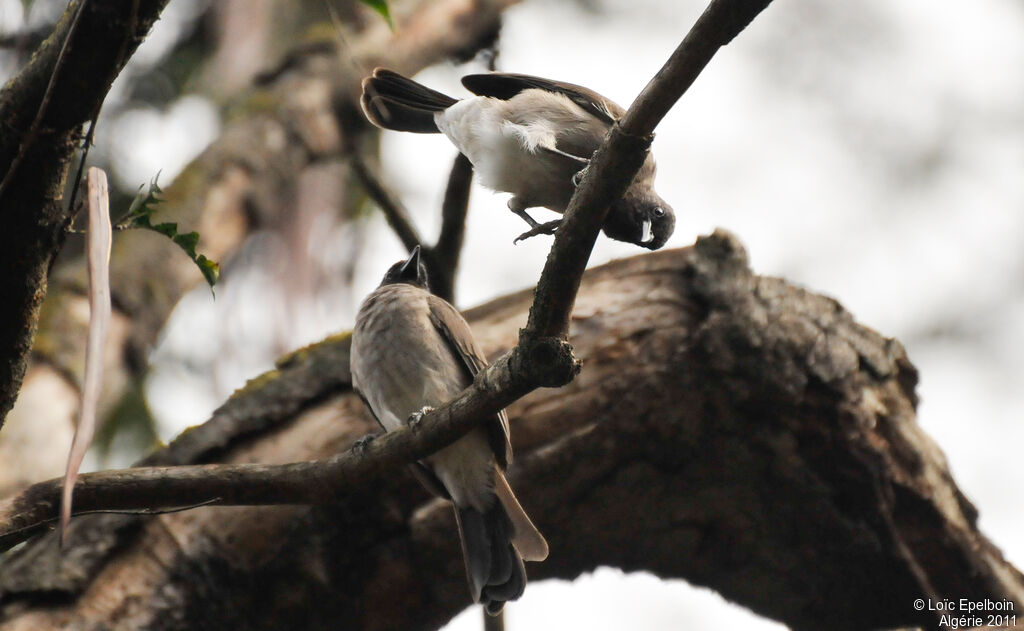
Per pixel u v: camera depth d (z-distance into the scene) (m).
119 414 13.37
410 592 9.85
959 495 10.62
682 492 10.36
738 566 10.77
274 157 14.28
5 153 5.79
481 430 9.01
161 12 5.59
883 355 10.41
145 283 12.43
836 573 10.58
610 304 10.30
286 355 10.54
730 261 10.34
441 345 9.77
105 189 5.28
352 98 15.20
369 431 10.00
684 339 10.12
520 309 10.76
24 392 10.55
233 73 15.39
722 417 10.11
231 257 13.88
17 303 6.07
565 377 6.54
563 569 10.79
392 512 9.66
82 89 5.54
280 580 9.52
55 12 10.15
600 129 10.20
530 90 10.60
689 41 5.76
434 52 15.96
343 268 14.86
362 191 15.39
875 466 10.15
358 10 16.06
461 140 10.63
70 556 9.18
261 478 6.99
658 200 10.74
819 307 10.38
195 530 9.41
